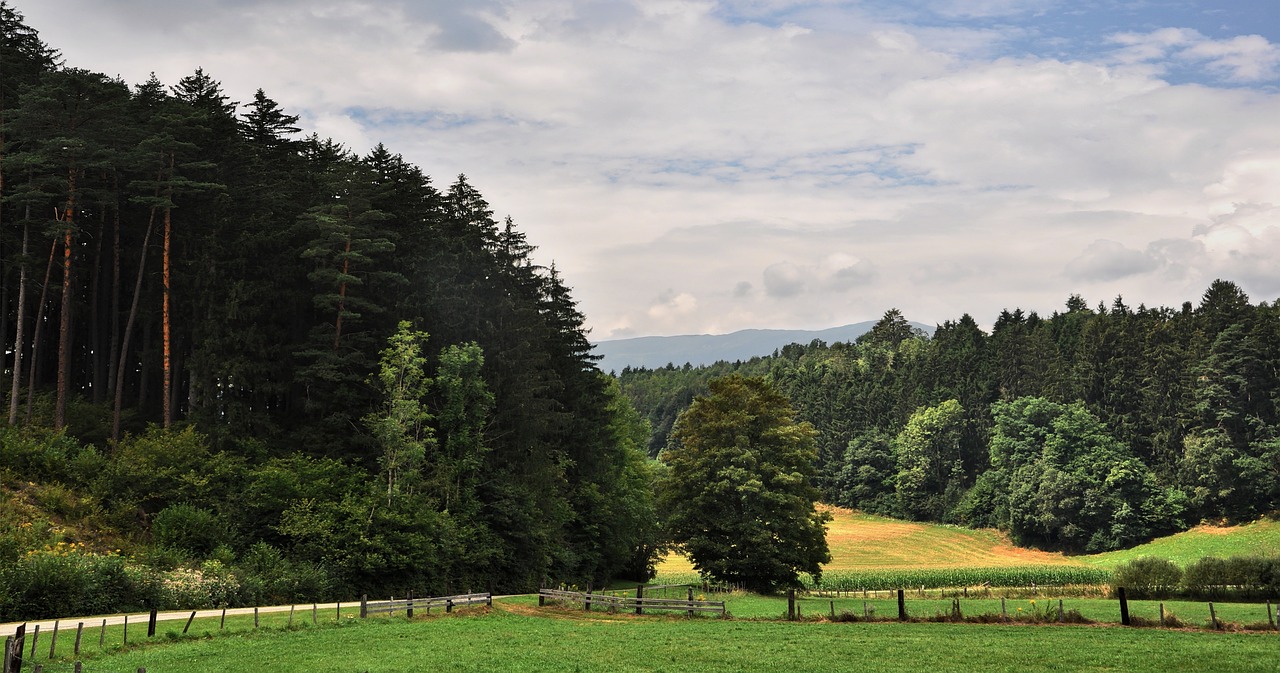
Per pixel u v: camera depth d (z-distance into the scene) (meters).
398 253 77.31
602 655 34.00
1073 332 191.50
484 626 43.25
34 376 68.75
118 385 66.88
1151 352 153.12
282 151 82.06
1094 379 158.38
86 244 75.25
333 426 69.31
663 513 94.44
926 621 45.38
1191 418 141.12
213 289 69.00
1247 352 138.38
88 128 66.31
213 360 66.88
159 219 74.12
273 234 70.56
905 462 176.25
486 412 71.62
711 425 73.69
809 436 75.69
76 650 31.62
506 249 84.75
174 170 71.38
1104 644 36.25
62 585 42.41
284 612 46.69
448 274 76.06
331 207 69.50
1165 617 43.59
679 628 42.66
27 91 66.00
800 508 71.94
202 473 61.62
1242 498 131.75
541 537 73.38
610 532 85.88
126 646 34.28
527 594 68.81
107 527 55.88
